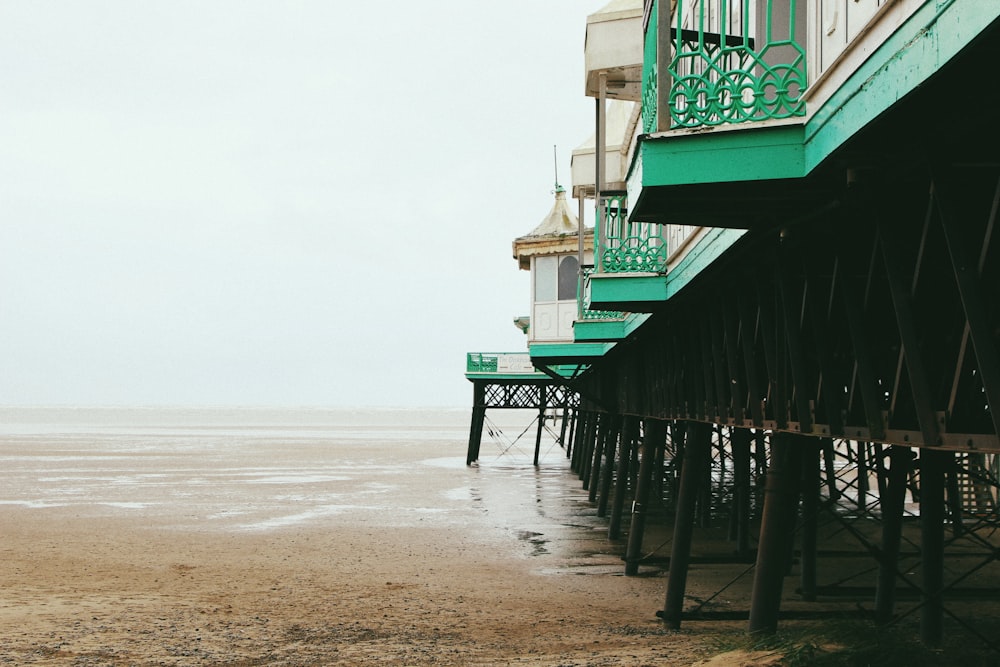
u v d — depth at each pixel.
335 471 40.78
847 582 14.55
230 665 10.80
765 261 7.81
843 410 6.26
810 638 8.44
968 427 4.59
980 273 4.08
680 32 5.67
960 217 4.57
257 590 15.10
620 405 21.38
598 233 12.22
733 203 6.20
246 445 63.09
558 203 25.48
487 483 35.12
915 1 3.84
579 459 40.59
